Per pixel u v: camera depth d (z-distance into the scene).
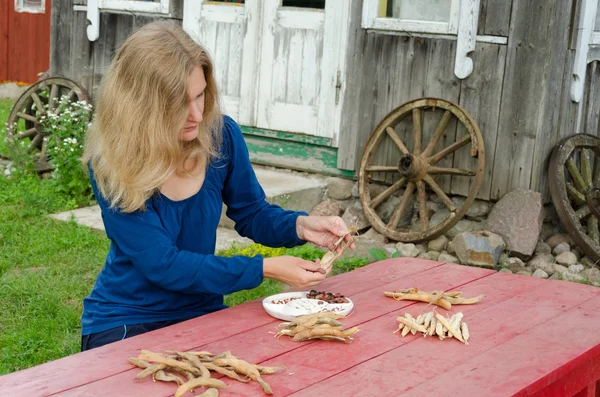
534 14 5.98
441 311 2.76
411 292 2.89
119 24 8.03
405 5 6.56
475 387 2.08
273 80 7.29
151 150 2.52
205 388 2.04
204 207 2.84
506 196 6.12
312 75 7.09
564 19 6.01
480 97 6.26
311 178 7.22
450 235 6.41
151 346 2.34
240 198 3.06
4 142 8.84
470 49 6.20
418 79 6.54
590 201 6.02
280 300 2.77
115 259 2.81
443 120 6.31
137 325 2.77
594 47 6.41
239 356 2.28
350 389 2.06
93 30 8.10
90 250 5.98
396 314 2.71
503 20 6.11
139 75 2.51
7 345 4.34
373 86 6.77
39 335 4.45
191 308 2.87
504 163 6.20
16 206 7.10
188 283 2.63
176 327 2.52
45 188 7.45
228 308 2.74
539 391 2.27
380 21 6.60
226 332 2.48
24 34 13.23
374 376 2.15
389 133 6.58
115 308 2.79
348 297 2.90
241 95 7.46
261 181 7.02
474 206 6.36
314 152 7.20
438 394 2.03
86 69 8.27
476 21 6.20
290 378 2.13
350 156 6.95
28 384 2.05
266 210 3.06
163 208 2.75
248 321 2.60
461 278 3.19
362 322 2.61
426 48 6.47
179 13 7.72
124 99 2.51
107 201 2.66
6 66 13.42
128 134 2.51
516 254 5.97
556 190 6.01
